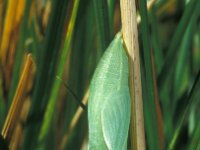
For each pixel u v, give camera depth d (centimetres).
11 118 6
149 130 5
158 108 6
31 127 6
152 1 6
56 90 6
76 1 5
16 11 6
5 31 6
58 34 6
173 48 6
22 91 6
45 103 6
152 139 5
